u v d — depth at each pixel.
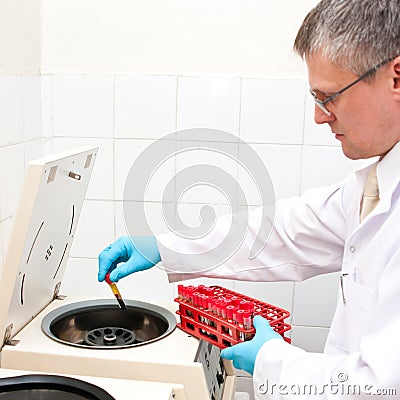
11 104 1.59
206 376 1.18
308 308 1.86
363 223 1.07
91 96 1.82
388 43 0.86
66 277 1.90
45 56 1.81
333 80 0.91
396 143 1.02
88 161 1.37
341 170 1.78
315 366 1.00
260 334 1.14
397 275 0.91
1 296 1.16
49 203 1.18
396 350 0.88
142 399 1.02
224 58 1.77
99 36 1.79
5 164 1.56
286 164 1.80
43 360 1.16
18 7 1.61
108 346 1.21
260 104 1.77
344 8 0.89
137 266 1.40
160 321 1.39
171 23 1.76
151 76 1.79
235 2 1.74
